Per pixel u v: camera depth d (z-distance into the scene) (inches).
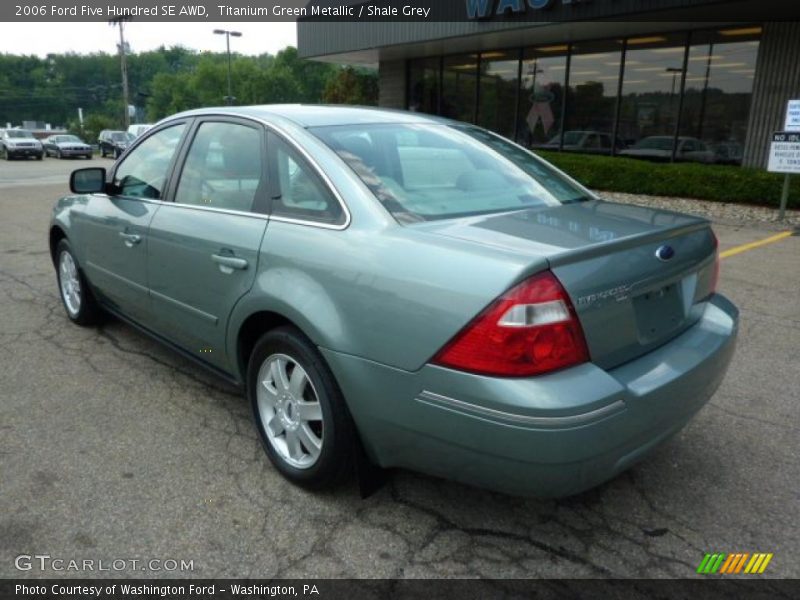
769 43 472.1
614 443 86.2
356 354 96.2
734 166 500.1
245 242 116.0
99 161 1376.7
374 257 95.7
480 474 88.6
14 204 526.9
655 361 96.7
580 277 86.3
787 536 101.9
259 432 119.8
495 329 82.1
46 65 4493.1
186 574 92.5
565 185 131.1
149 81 4601.4
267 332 112.9
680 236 106.2
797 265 284.7
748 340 188.5
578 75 603.5
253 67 3828.7
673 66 536.1
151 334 158.4
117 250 157.2
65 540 99.0
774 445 129.1
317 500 110.2
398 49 673.0
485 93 687.1
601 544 99.8
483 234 93.8
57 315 208.2
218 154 132.1
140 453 124.2
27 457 122.0
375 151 115.6
